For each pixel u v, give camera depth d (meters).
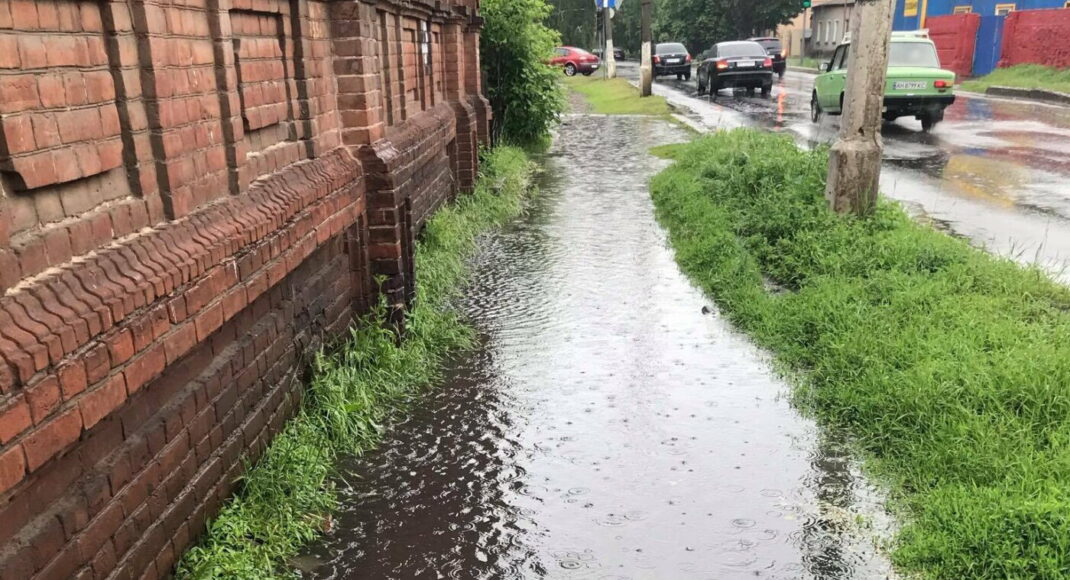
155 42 2.77
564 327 5.92
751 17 51.00
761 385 4.87
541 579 3.13
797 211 7.33
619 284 6.93
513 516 3.55
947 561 3.03
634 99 23.83
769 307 5.84
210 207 3.20
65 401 2.10
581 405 4.64
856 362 4.73
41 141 2.22
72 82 2.38
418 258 6.78
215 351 3.27
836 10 47.12
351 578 3.14
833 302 5.50
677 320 6.03
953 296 5.28
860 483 3.76
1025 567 2.90
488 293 6.77
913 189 9.55
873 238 6.55
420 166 7.00
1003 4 30.80
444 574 3.17
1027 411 3.83
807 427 4.32
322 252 4.60
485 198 9.92
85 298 2.26
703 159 10.98
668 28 56.69
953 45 29.33
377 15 5.45
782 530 3.41
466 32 11.26
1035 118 16.34
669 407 4.59
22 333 1.99
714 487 3.75
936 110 14.47
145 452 2.66
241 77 3.58
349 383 4.52
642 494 3.71
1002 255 6.56
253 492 3.41
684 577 3.12
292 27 4.23
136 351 2.45
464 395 4.80
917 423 3.99
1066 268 6.30
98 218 2.49
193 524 3.02
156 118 2.79
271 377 3.81
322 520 3.48
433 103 8.54
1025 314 5.04
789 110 19.81
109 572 2.45
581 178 12.16
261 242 3.46
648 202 10.26
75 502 2.27
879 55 6.75
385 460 4.06
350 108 4.98
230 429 3.35
